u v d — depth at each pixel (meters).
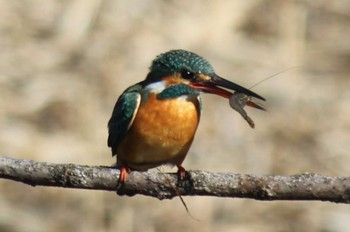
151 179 7.58
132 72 17.02
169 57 8.70
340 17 19.00
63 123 16.16
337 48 18.44
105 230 14.75
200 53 17.38
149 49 17.34
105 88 16.77
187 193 7.50
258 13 18.30
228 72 17.16
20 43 17.52
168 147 8.64
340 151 16.58
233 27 17.92
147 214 14.74
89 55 17.28
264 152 16.17
